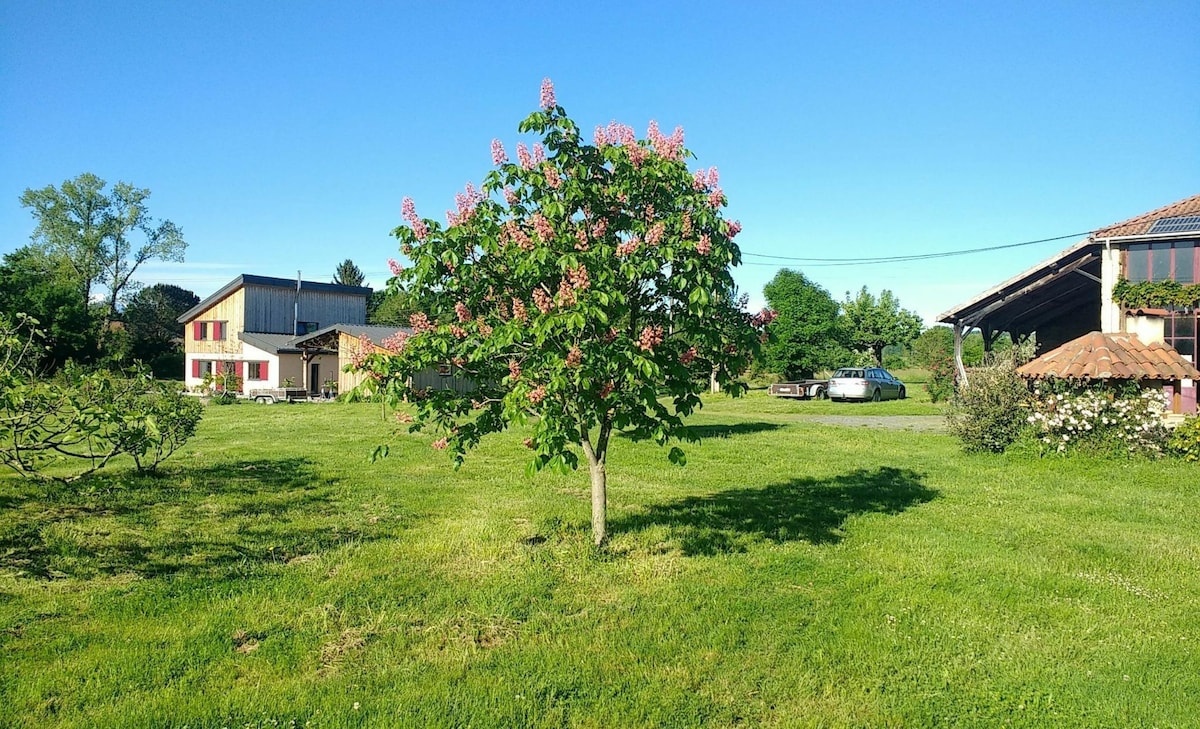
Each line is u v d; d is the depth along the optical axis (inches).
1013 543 261.3
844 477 405.1
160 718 135.5
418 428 232.1
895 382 1270.9
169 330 2171.5
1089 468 421.7
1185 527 288.2
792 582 215.6
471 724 135.7
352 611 189.8
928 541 261.0
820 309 1699.1
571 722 138.0
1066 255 729.6
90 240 1947.6
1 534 264.5
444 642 172.4
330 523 288.7
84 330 1624.0
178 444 428.5
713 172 221.9
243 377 1469.0
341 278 2696.9
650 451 513.7
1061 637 177.0
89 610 188.9
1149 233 676.7
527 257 196.9
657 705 143.6
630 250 204.7
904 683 153.5
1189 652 168.6
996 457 482.0
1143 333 687.1
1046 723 138.0
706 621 184.7
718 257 200.8
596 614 189.5
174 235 2074.3
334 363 1496.1
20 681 148.4
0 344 221.3
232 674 154.4
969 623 184.7
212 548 249.1
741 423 751.7
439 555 240.7
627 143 216.2
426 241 213.9
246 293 1545.3
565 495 349.4
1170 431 448.5
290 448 541.3
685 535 264.8
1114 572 228.1
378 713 138.6
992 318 937.5
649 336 196.1
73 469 414.9
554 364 187.2
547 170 209.0
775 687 150.9
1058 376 490.0
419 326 219.3
